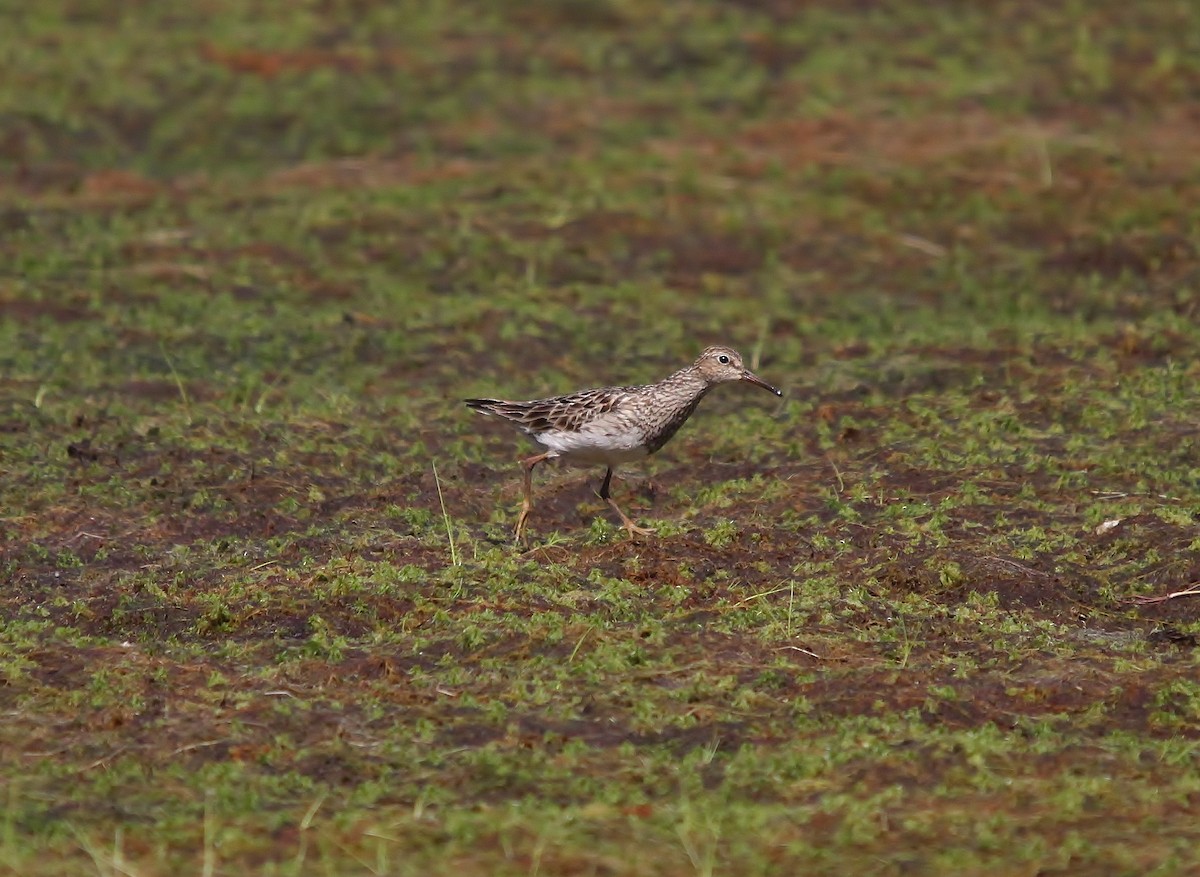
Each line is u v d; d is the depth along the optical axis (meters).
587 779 13.38
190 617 16.28
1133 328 24.66
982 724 14.38
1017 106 34.62
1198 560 17.45
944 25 38.72
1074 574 17.39
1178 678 15.02
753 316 26.53
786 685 14.90
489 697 14.66
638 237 29.45
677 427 18.80
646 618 16.02
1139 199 30.34
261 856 12.52
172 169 32.22
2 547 18.14
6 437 21.12
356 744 13.98
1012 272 28.03
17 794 13.23
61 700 14.62
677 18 39.53
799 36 38.34
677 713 14.42
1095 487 19.66
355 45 37.72
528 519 19.11
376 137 33.81
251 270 27.58
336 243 28.81
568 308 26.59
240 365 23.91
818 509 19.14
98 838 12.66
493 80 36.25
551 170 32.12
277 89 35.50
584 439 18.22
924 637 15.89
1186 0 39.78
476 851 12.58
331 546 17.95
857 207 30.58
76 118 33.53
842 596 16.69
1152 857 12.38
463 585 16.73
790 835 12.77
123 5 39.44
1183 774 13.56
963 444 21.09
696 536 18.08
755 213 30.27
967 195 30.88
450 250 28.61
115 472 20.25
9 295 26.06
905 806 13.19
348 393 23.16
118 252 28.02
